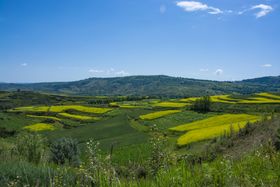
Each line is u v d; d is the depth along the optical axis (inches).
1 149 488.4
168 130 2847.0
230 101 4507.9
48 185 220.8
